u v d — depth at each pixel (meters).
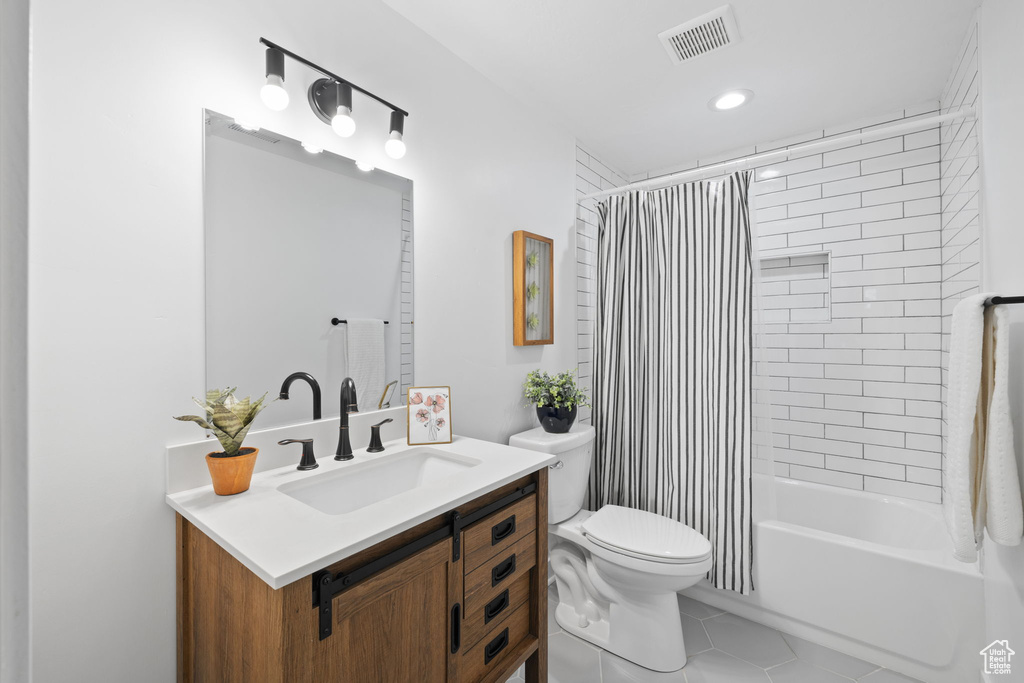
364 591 0.89
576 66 1.91
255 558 0.77
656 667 1.70
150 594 1.03
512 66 1.91
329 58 1.38
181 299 1.08
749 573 1.98
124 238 0.99
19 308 0.28
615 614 1.82
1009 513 1.21
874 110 2.29
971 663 1.54
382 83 1.54
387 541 0.94
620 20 1.63
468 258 1.87
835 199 2.45
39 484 0.89
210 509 0.97
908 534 2.13
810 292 2.56
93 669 0.95
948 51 1.81
